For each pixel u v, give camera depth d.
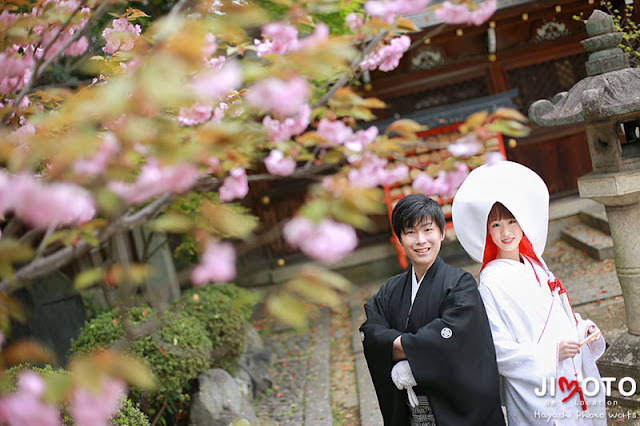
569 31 8.78
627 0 6.49
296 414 4.86
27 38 2.04
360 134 1.84
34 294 4.90
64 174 1.26
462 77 8.88
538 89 8.99
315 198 1.38
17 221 1.55
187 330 4.24
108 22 3.50
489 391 2.47
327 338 6.80
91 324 4.24
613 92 3.35
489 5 1.89
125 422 2.89
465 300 2.49
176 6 1.62
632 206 3.60
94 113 1.23
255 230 8.94
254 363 5.73
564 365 2.65
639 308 3.67
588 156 9.04
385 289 2.78
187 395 4.14
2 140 1.26
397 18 1.80
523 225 2.64
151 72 1.19
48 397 1.18
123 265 1.53
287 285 1.27
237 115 1.83
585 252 7.66
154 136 1.27
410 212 2.56
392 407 2.61
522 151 9.02
